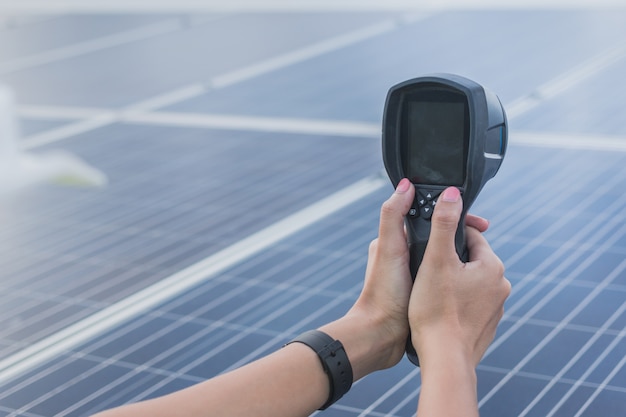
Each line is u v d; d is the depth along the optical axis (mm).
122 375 2658
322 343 1682
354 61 6469
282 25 7852
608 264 3109
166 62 7035
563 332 2676
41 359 2793
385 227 1758
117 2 9633
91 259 3580
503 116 1790
